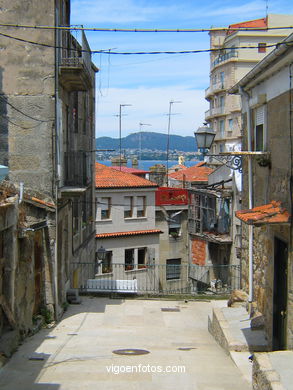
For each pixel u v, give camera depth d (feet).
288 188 30.63
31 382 25.31
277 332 32.09
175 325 48.06
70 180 55.26
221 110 175.22
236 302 44.37
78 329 44.06
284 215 29.58
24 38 48.42
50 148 48.75
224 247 105.29
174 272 122.93
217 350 35.37
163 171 161.99
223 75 172.65
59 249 50.93
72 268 61.77
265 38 165.17
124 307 56.65
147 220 116.37
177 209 123.65
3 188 36.04
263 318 36.11
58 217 49.11
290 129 30.58
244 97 45.19
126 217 113.70
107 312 53.36
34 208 44.75
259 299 39.04
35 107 48.75
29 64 48.57
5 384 24.97
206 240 110.63
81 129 71.20
